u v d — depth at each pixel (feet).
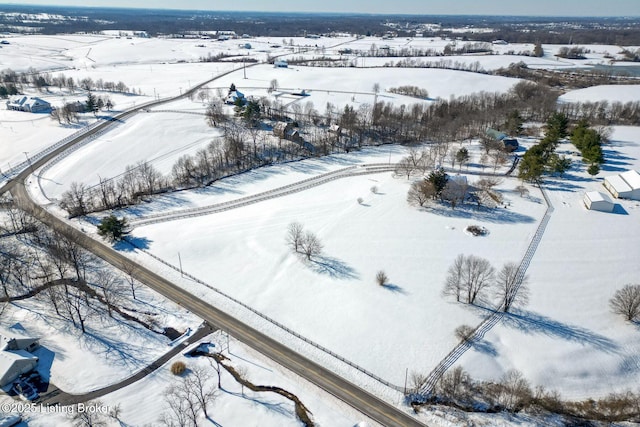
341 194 445.37
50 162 517.96
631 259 328.29
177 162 525.34
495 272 309.83
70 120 649.61
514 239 354.54
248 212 411.34
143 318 278.46
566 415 214.07
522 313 276.00
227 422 208.44
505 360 243.81
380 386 230.68
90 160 520.83
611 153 538.88
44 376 233.35
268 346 256.93
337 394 225.97
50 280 309.42
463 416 212.84
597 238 354.74
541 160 449.48
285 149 571.69
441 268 321.11
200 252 347.15
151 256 341.62
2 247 344.49
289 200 435.94
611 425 208.03
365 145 602.85
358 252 341.82
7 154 538.06
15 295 295.07
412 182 465.06
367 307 284.82
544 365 240.12
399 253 339.36
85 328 267.59
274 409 215.72
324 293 299.17
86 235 371.35
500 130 620.90
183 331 268.21
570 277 308.19
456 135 618.03
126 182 466.29
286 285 308.60
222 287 307.99
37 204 425.69
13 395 221.46
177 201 441.68
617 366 240.73
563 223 377.71
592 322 269.03
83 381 230.48
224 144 550.77
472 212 398.62
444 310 280.51
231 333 266.57
